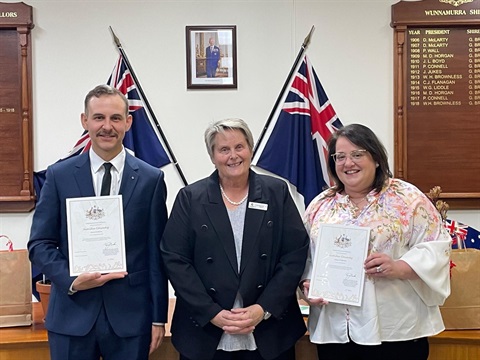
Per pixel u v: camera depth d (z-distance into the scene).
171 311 2.31
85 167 1.71
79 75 2.74
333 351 1.69
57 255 1.66
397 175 2.75
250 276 1.62
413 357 1.63
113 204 1.67
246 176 1.71
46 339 1.90
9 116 2.69
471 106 2.75
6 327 2.04
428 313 1.66
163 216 1.75
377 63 2.79
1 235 2.71
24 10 2.67
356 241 1.63
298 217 1.73
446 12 2.72
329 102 2.79
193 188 1.73
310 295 1.64
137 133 2.76
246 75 2.78
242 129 1.67
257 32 2.78
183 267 1.64
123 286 1.66
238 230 1.67
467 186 2.75
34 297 2.48
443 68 2.74
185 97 2.78
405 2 2.73
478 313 1.96
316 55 2.79
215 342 1.64
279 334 1.66
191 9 2.76
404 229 1.63
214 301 1.63
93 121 1.65
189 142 2.79
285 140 2.78
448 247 1.64
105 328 1.64
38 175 2.71
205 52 2.77
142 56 2.76
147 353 1.68
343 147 1.66
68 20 2.74
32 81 2.72
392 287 1.61
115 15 2.75
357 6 2.78
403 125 2.74
